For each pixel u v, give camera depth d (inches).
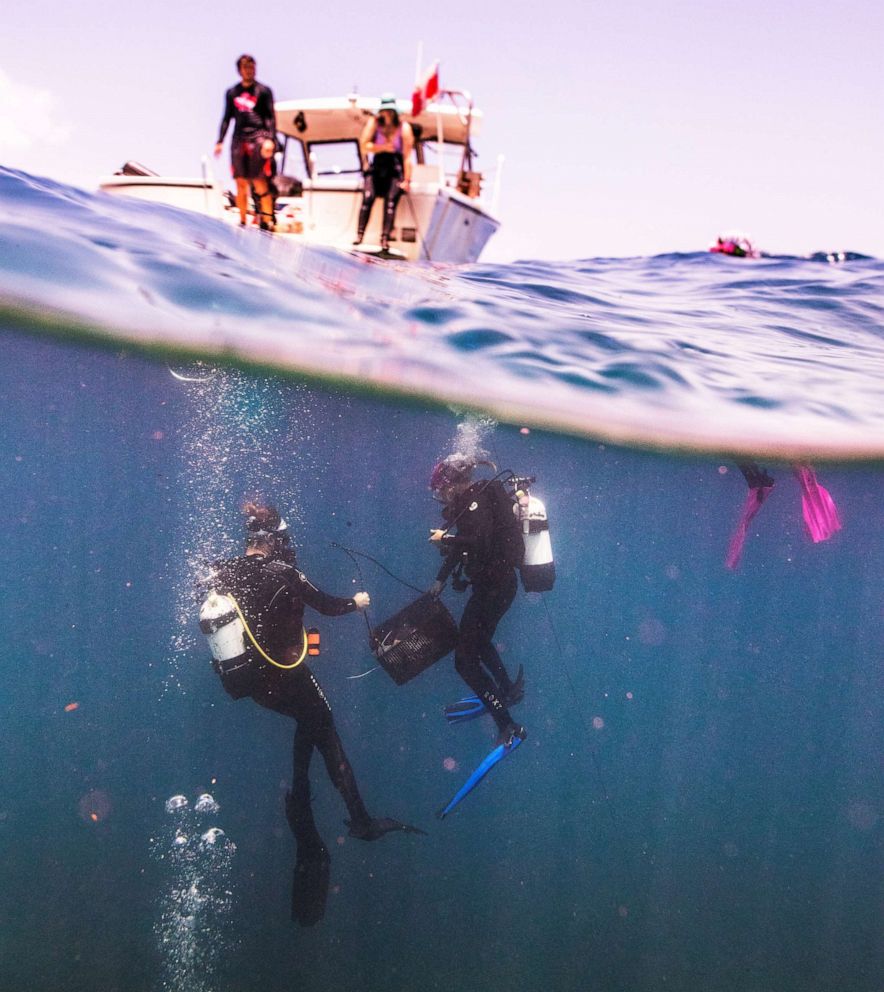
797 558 722.8
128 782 364.2
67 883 231.8
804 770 602.2
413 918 226.8
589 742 571.8
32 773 378.0
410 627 190.1
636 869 294.8
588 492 576.1
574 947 221.6
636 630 868.0
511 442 425.7
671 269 349.7
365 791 371.2
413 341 240.1
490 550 188.9
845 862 354.0
